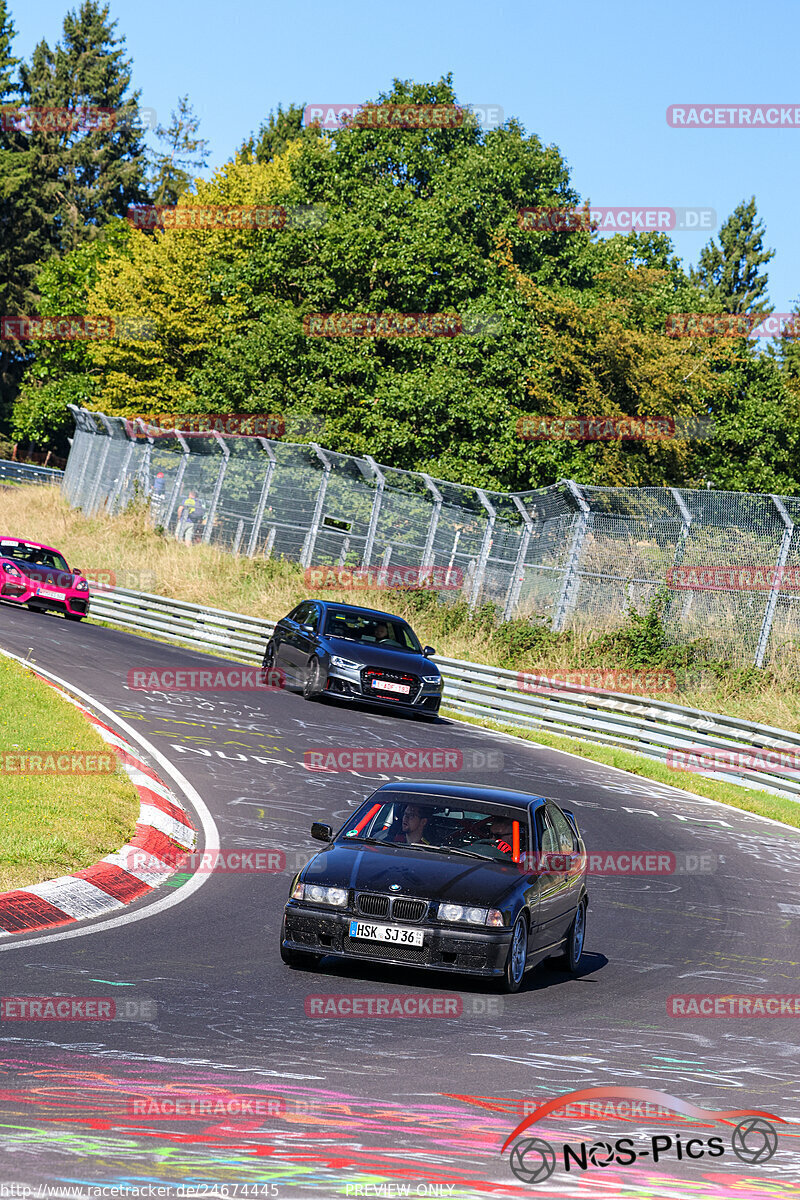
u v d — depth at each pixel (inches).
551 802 1615.4
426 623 4655.5
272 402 6082.7
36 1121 763.4
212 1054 973.8
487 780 2763.3
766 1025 1306.6
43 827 1737.2
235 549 5433.1
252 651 4473.4
